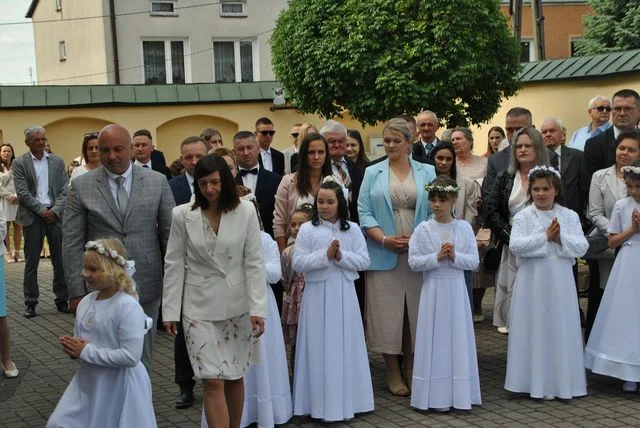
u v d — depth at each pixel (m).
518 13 21.67
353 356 5.69
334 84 16.45
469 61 15.98
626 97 6.71
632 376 5.96
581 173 6.95
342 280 5.67
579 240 5.94
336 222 5.79
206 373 4.60
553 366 5.90
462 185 7.50
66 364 7.34
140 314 4.46
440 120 16.75
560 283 5.91
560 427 5.31
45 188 9.52
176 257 4.77
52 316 9.50
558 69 16.98
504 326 7.52
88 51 28.50
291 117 20.06
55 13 31.55
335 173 6.70
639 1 24.98
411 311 6.22
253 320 4.66
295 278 6.17
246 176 6.75
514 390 5.99
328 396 5.52
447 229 5.92
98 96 19.03
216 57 28.34
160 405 6.03
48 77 33.25
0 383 6.75
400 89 15.82
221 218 4.70
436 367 5.75
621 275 6.09
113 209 5.16
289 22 17.25
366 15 16.08
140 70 27.28
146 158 8.68
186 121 19.78
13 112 18.48
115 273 4.45
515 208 6.62
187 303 4.73
